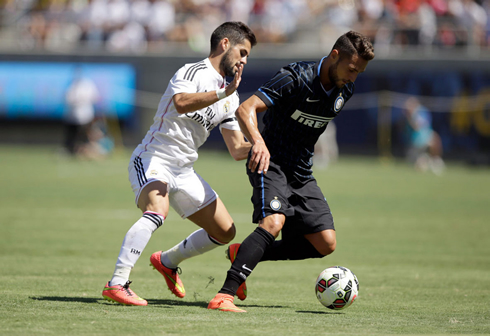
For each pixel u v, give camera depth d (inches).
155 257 695.7
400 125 3125.0
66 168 2566.4
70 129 2940.5
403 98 3125.0
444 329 522.0
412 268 937.5
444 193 2033.7
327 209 662.5
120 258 619.8
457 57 3048.7
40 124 3383.4
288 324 530.3
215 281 819.4
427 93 3093.0
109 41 3516.2
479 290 765.3
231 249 687.1
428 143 2856.8
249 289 763.4
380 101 3142.2
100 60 3336.6
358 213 1599.4
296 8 3570.4
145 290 740.0
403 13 3304.6
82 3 3661.4
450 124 3063.5
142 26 3523.6
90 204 1657.2
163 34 3511.3
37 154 3132.4
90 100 2908.5
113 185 2070.6
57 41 3553.2
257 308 625.6
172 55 3319.4
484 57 3024.1
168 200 645.3
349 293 611.8
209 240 688.4
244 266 602.5
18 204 1624.0
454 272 904.9
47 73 3353.8
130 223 1358.3
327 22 3481.8
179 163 657.0
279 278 853.8
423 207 1721.2
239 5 3563.0
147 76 3329.2
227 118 684.7
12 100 3376.0
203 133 667.4
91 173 2410.2
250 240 606.9
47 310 561.9
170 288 697.6
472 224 1440.7
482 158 3002.0
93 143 3014.3
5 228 1249.4
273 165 641.0
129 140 3334.2
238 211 1573.6
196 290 753.6
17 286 708.7
